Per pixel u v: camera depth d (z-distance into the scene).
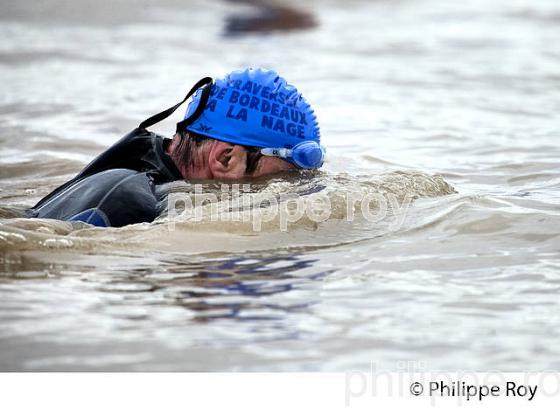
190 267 14.76
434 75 40.84
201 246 15.55
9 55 43.78
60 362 11.63
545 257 15.39
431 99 34.91
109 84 37.06
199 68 41.75
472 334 12.57
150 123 18.05
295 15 63.00
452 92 36.56
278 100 18.00
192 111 18.11
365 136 27.86
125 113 31.20
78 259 15.04
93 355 11.82
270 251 15.48
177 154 18.11
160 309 13.20
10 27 52.41
